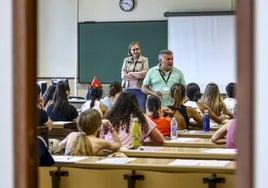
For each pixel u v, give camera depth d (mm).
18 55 1772
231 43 10156
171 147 4191
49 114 6000
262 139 1587
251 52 1590
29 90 1795
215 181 2922
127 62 6902
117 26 10703
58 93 6020
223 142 4289
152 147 4125
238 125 1630
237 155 1634
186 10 10391
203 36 10281
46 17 11125
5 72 1786
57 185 3146
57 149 4238
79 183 3141
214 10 10203
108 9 10781
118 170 3084
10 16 1775
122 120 4250
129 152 3852
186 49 10367
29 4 1781
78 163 3207
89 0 10883
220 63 10242
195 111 5340
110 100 5848
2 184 1792
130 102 4297
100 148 3742
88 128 3732
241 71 1607
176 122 4770
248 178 1597
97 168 3176
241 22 1603
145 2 10570
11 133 1785
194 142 4398
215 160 3434
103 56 10797
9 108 1787
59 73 11062
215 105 5844
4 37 1782
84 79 10914
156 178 3020
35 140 1837
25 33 1768
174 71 6156
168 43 10445
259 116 1590
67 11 11031
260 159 1589
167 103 6082
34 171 1830
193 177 2951
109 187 3100
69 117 6023
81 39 10914
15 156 1779
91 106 5859
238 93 1622
